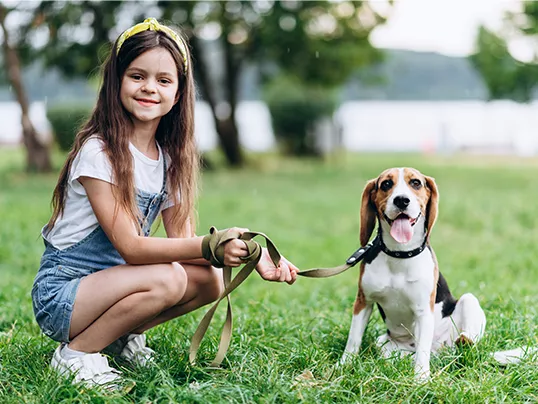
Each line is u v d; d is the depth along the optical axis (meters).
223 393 3.19
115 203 3.34
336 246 8.81
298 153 27.67
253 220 10.95
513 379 3.48
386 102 42.69
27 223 9.52
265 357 3.71
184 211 3.72
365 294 3.81
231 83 21.73
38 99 36.69
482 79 21.86
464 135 36.56
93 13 18.55
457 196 14.41
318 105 27.12
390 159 27.78
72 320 3.38
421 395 3.29
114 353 3.74
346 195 15.02
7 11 18.19
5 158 24.58
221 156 24.11
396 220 3.55
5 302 5.31
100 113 3.47
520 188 16.11
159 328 4.28
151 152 3.62
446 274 6.83
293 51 20.42
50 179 16.66
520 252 8.15
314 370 3.63
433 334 3.93
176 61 3.53
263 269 3.65
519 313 4.71
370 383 3.38
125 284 3.36
